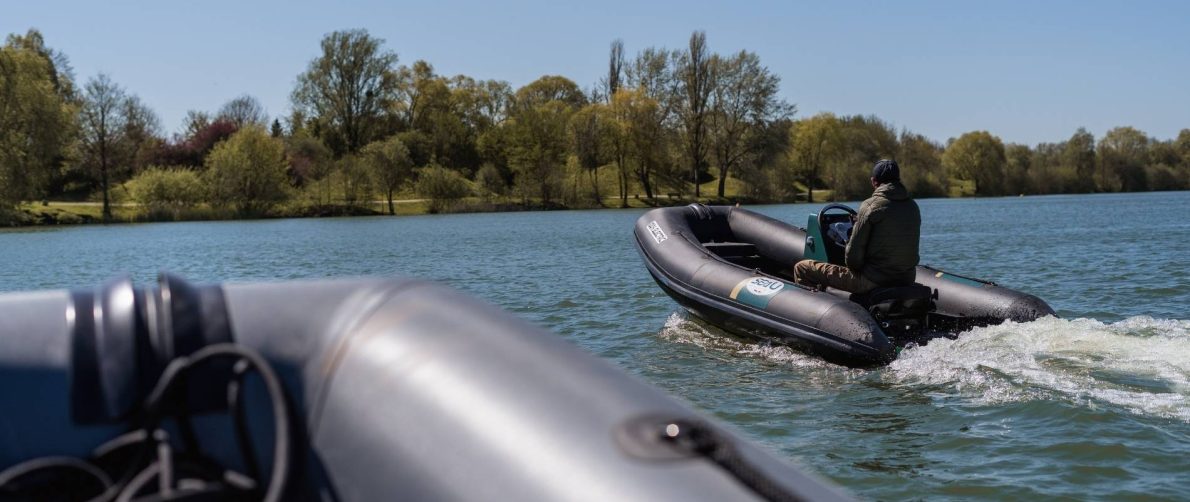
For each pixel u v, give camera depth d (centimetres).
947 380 694
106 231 4297
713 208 1091
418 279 190
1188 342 754
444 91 8444
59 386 170
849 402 669
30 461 168
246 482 159
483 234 3456
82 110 5516
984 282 869
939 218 4216
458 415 145
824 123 7400
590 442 132
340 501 153
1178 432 563
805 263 866
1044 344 755
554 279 1625
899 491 500
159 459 157
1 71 4750
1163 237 2609
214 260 2412
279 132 9262
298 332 173
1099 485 493
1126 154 9300
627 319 1112
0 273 2098
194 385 161
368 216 5997
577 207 6619
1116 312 1137
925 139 9531
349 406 157
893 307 795
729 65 6550
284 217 5866
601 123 6669
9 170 4741
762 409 664
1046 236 2741
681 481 121
